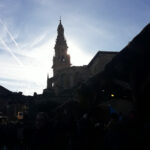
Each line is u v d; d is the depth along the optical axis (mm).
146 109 3400
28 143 5031
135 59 3818
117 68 4590
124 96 6895
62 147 4551
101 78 5469
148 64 3625
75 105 5648
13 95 28656
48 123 4656
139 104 3477
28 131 5398
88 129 4562
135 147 3053
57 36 66438
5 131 5508
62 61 62062
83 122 4648
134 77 3729
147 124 3102
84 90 5738
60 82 42969
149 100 3410
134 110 3461
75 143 4512
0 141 5398
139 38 3793
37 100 30266
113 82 5336
